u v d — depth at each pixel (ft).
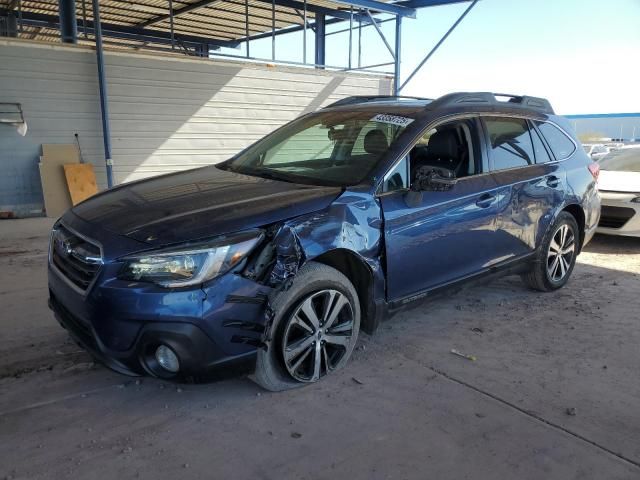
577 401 11.11
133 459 8.86
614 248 24.79
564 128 18.01
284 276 10.00
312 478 8.56
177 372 9.61
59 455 8.89
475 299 17.08
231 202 10.77
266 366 10.46
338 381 11.59
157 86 36.47
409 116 13.64
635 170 27.12
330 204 10.99
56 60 32.32
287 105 43.04
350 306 11.59
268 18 55.72
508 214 14.84
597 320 15.55
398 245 12.01
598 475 8.84
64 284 10.34
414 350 13.25
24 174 32.50
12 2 49.60
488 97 15.65
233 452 9.12
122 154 35.94
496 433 9.91
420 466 8.92
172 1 49.80
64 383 11.21
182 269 9.25
